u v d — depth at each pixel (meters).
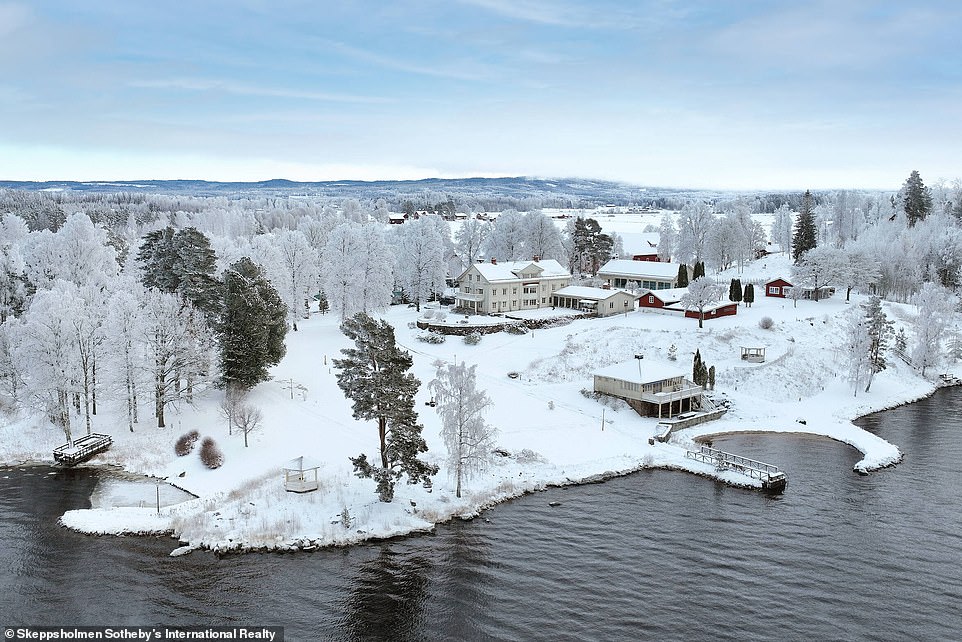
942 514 57.88
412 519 55.91
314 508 56.62
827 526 55.78
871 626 42.09
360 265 112.88
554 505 60.25
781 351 101.06
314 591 46.19
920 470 68.19
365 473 57.25
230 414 70.62
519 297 123.56
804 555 50.94
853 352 94.06
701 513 58.53
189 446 69.69
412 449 57.25
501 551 51.81
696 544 52.84
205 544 51.62
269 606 44.34
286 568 48.97
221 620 42.72
